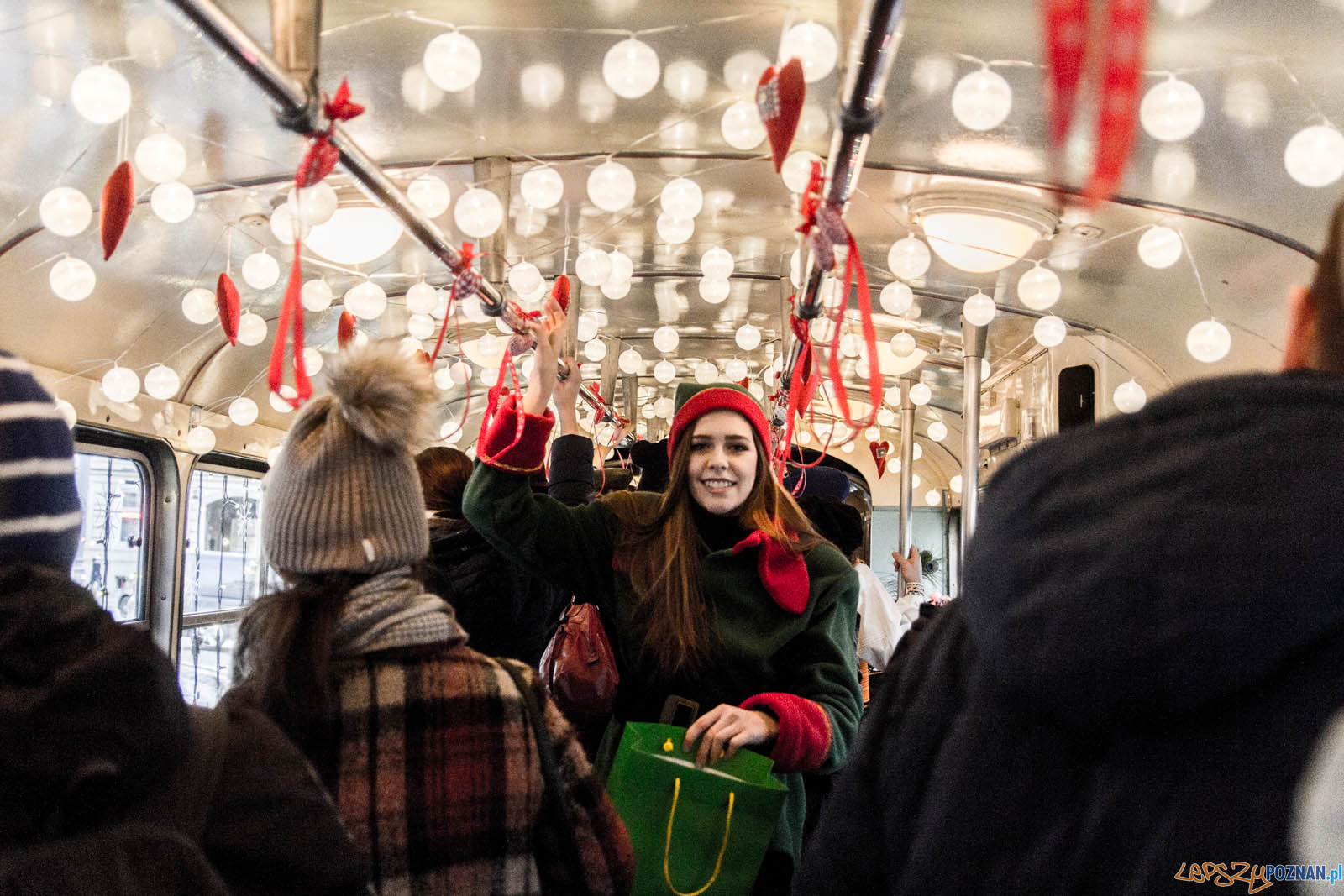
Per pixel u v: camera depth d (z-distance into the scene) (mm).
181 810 833
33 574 794
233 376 6688
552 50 3355
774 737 2027
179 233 4770
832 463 7906
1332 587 627
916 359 8297
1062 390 6598
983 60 3211
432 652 1409
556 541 2525
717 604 2371
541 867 1460
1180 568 663
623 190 3352
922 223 4730
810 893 1016
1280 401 705
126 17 2898
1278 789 646
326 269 5793
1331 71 2916
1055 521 758
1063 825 759
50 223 2941
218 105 3584
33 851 728
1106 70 1306
